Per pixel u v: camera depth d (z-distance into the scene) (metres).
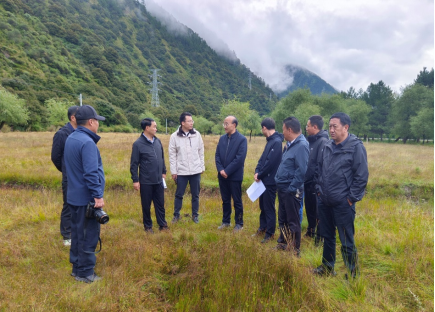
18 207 4.88
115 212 5.02
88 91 69.75
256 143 22.67
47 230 4.00
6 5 89.38
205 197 6.58
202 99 152.50
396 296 2.51
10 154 11.12
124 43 167.88
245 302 2.26
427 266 2.99
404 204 6.23
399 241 3.60
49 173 7.69
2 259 2.97
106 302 2.18
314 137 3.95
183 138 4.63
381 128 53.62
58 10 121.00
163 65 177.38
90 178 2.53
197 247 3.34
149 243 3.45
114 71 103.62
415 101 37.91
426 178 8.68
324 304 2.29
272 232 3.86
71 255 2.73
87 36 116.06
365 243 3.68
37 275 2.71
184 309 2.23
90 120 2.68
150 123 3.96
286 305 2.28
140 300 2.29
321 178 2.83
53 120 41.69
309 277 2.60
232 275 2.57
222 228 4.31
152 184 3.99
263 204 3.99
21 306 2.08
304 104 34.59
